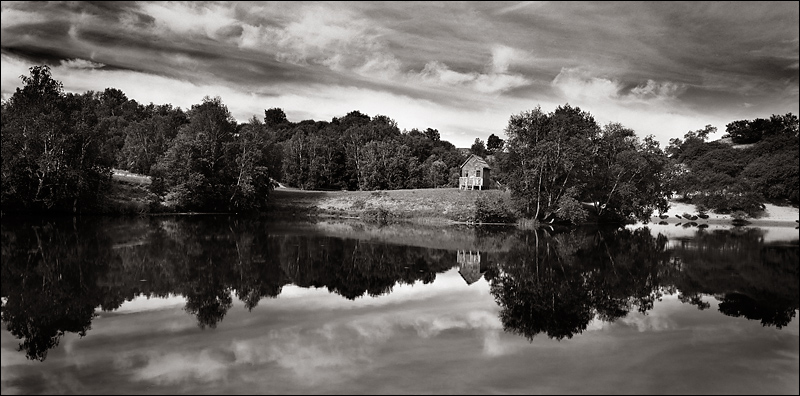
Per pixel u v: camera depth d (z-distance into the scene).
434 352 14.48
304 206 86.50
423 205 79.25
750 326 17.97
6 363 13.38
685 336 16.56
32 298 21.09
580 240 50.00
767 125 159.62
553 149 64.88
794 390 11.92
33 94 61.38
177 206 73.50
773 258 37.22
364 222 70.25
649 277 28.61
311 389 11.59
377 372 12.75
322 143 123.06
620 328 17.55
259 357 13.86
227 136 83.12
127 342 15.25
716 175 97.81
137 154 99.06
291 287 24.33
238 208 80.31
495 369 13.10
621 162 73.00
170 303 20.53
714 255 38.72
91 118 67.62
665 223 85.69
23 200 57.84
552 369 13.17
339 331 16.58
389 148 116.25
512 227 65.50
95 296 21.61
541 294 23.47
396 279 27.08
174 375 12.46
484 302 21.52
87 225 51.72
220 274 27.28
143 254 33.53
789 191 96.94
